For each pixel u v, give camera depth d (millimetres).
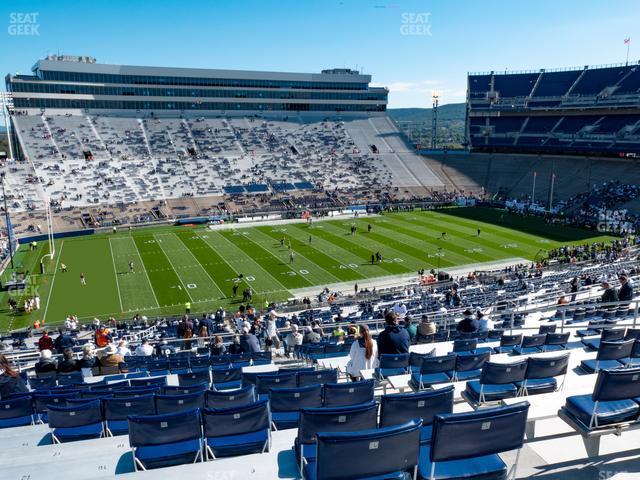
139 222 67250
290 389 7953
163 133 90125
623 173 75812
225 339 23438
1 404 9633
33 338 30766
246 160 87312
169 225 67875
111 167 78688
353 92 107625
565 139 85750
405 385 10133
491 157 93562
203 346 22938
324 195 80250
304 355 16672
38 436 8727
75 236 61844
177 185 77750
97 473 6559
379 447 4840
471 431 5191
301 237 59719
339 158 92438
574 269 41469
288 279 44469
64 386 12031
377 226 65312
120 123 90125
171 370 14898
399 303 31656
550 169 84188
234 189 79062
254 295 40562
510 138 93000
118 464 6727
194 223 68875
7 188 69375
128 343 25078
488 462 5668
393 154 96312
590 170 79812
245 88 100438
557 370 8742
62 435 8539
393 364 10516
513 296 30297
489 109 97375
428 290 37656
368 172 89125
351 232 61750
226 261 49938
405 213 74125
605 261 43406
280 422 8117
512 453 6918
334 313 32719
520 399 7754
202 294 40875
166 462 6730
